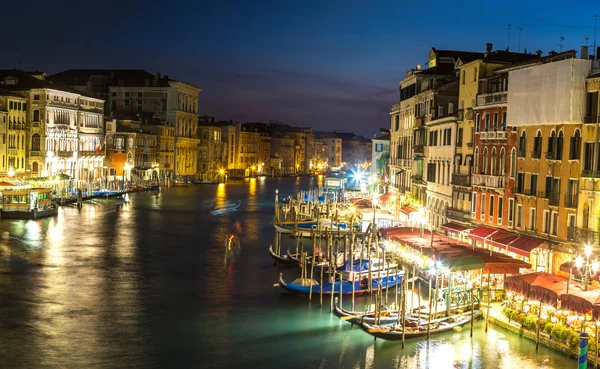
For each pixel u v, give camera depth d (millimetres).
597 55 42875
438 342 34156
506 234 42500
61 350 33375
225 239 68438
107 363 32000
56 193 101562
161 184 149125
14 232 67188
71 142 117500
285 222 73125
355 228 68375
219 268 52781
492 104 48750
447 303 36969
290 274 51062
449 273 36812
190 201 112688
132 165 140875
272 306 41750
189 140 171625
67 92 114688
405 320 35969
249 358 32938
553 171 40188
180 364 32125
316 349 34031
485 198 49406
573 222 38312
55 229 70500
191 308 41062
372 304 42156
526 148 43500
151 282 47312
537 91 41562
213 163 185625
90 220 79688
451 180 55750
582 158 37438
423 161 67688
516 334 34875
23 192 80062
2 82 108500
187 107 172125
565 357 31844
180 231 73438
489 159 49219
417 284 46531
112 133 136750
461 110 55688
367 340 35094
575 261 33625
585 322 31922
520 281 33438
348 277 46031
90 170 126062
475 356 32312
